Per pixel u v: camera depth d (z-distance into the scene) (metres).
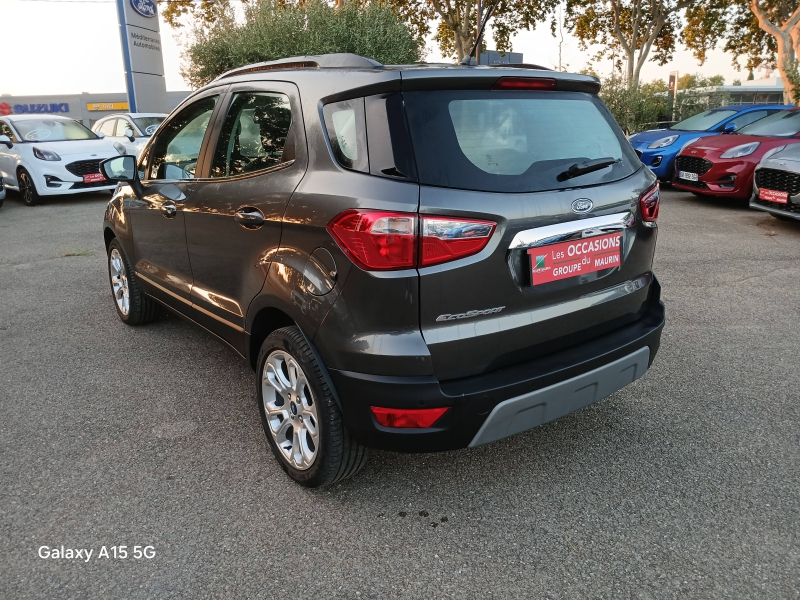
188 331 4.62
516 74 2.37
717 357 3.95
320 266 2.30
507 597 2.06
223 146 3.05
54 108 43.47
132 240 4.18
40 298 5.48
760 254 6.51
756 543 2.29
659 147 10.93
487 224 2.14
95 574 2.19
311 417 2.51
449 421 2.18
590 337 2.57
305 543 2.34
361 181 2.18
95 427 3.21
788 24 19.94
